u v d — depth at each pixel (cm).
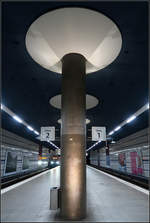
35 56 587
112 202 599
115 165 2600
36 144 2903
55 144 3275
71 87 483
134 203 586
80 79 496
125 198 658
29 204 575
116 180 1196
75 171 438
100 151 3903
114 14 416
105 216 456
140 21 432
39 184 1011
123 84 813
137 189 842
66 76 497
